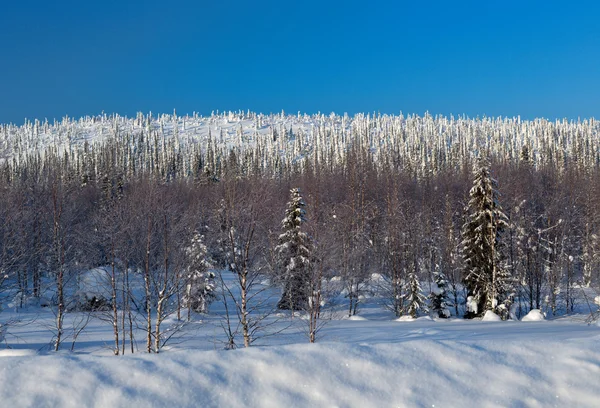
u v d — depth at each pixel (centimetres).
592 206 4194
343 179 5697
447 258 4225
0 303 2895
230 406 617
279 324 2120
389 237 3716
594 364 688
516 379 668
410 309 3111
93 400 604
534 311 2844
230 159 9538
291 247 2330
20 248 2698
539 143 16738
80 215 3353
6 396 600
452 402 630
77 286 2359
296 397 635
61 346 1928
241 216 1644
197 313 2545
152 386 633
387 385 657
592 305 3659
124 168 13288
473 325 2141
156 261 1847
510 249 3547
